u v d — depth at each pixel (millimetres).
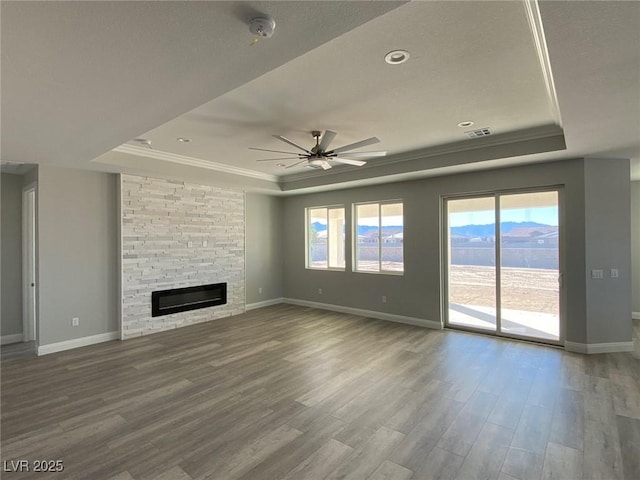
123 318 5098
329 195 7055
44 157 4039
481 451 2371
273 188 6879
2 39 1595
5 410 2979
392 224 6258
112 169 4789
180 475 2150
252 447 2436
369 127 3855
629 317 4387
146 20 1480
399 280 6051
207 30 1572
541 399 3113
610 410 2906
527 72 2611
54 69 1909
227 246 6559
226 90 2223
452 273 5566
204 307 6137
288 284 7836
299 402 3102
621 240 4363
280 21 1516
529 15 1895
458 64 2488
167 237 5629
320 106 3246
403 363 4039
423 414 2873
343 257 6996
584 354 4297
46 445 2469
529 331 4855
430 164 4945
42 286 4461
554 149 3982
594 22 1566
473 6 1850
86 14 1426
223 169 5863
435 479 2104
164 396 3232
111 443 2490
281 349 4590
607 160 4352
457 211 5496
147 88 2176
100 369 3910
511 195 4969
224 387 3424
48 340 4504
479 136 4211
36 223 4457
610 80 2156
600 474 2133
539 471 2164
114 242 5145
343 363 4059
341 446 2441
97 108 2484
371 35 2115
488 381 3516
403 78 2705
